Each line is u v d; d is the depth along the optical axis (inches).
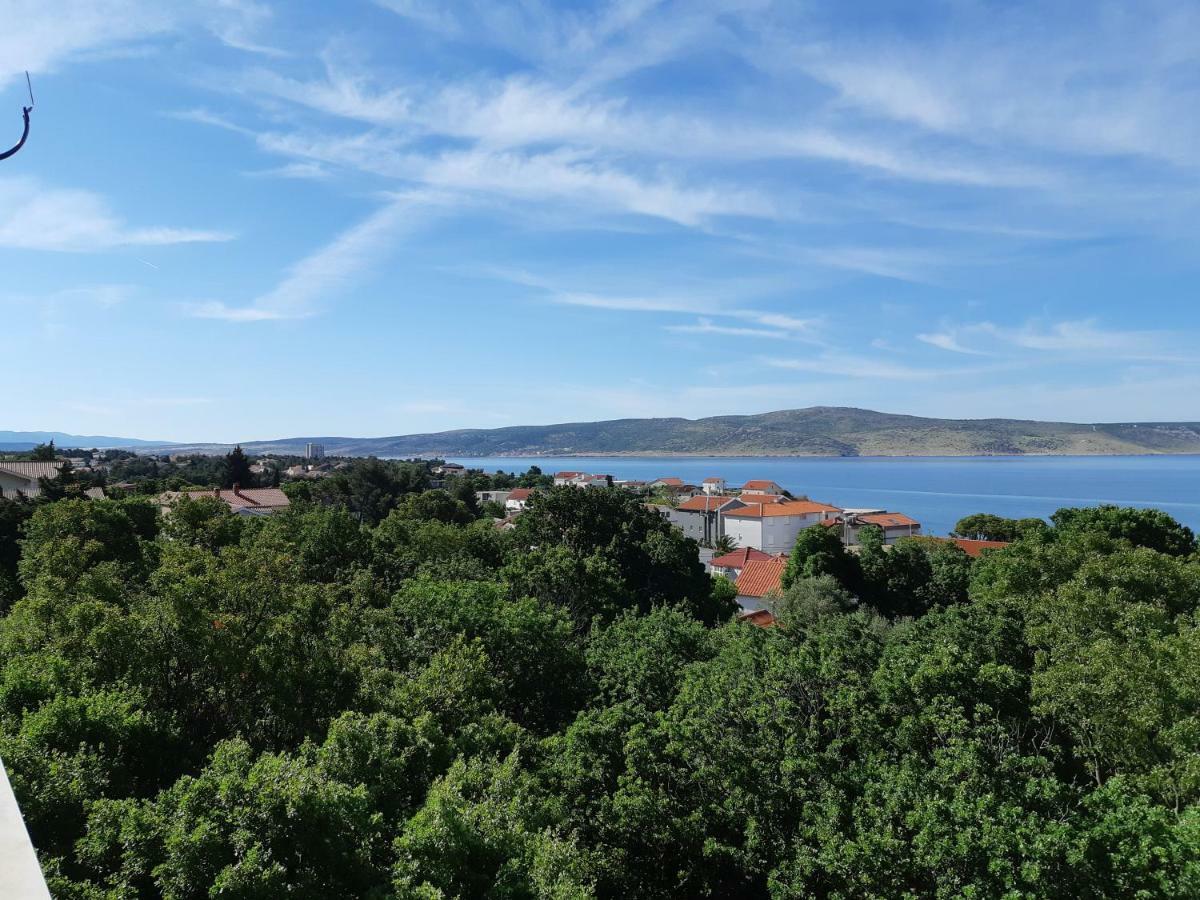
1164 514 2356.1
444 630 1232.2
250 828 518.9
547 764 884.6
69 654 873.5
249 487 5083.7
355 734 708.0
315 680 933.2
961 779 694.5
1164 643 807.7
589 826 813.9
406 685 955.3
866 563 2691.9
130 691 786.8
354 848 557.9
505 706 1172.5
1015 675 891.4
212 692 917.2
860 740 837.8
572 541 2326.5
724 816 781.3
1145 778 710.5
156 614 919.7
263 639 923.4
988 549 2721.5
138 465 6865.2
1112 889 580.7
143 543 1870.1
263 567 1008.9
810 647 1072.8
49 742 637.9
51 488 2851.9
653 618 1492.4
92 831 506.0
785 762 760.3
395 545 2316.7
